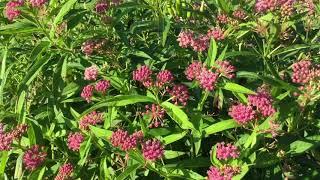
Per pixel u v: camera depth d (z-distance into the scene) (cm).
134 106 59
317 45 61
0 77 61
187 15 68
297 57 65
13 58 65
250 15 60
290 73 58
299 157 58
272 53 58
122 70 60
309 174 56
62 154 60
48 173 57
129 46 60
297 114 52
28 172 60
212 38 53
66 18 58
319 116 58
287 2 56
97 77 61
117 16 62
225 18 60
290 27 65
